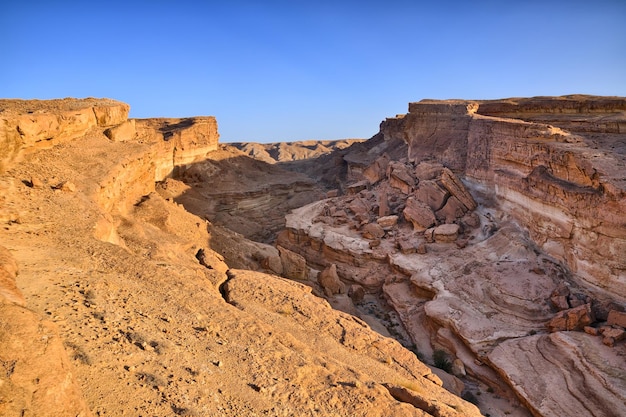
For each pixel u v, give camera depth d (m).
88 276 12.63
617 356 19.94
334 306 28.56
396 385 12.79
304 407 9.85
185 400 8.52
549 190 29.47
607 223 24.17
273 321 16.09
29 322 7.16
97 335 9.55
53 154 22.34
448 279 30.36
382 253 36.56
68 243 14.74
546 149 31.33
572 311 22.84
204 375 9.70
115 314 10.89
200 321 12.46
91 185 20.50
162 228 26.47
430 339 26.97
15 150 19.33
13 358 6.44
